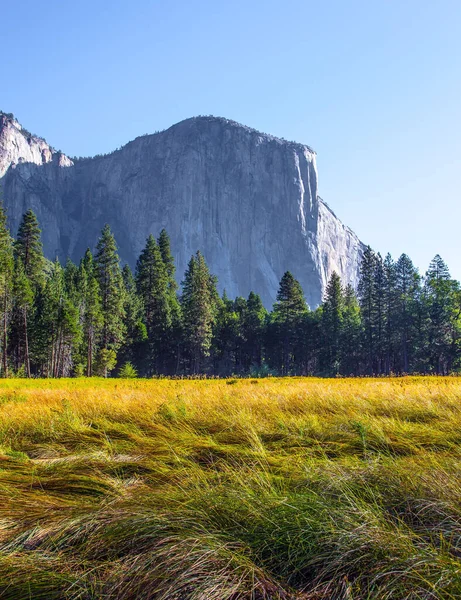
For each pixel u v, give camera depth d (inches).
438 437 237.3
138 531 128.6
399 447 224.1
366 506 139.0
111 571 112.5
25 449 266.4
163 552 114.7
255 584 105.1
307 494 149.6
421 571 105.4
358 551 114.8
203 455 223.3
